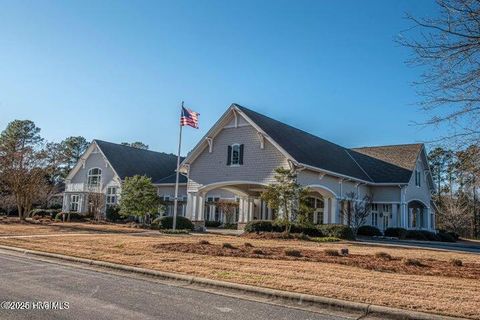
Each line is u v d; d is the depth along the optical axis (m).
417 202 38.94
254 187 31.59
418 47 9.55
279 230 24.39
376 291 8.49
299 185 23.45
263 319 6.78
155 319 6.45
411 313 7.11
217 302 7.86
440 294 8.34
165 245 15.82
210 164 29.48
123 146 47.91
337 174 28.69
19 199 31.88
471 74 9.34
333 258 13.29
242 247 16.05
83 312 6.70
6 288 8.37
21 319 6.22
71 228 26.28
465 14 8.83
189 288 9.16
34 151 35.03
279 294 8.41
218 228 36.09
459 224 47.25
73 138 73.56
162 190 42.53
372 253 15.55
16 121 66.62
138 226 29.95
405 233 33.00
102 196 40.88
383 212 36.19
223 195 39.28
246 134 27.95
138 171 44.97
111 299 7.73
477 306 7.51
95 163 45.78
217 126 29.00
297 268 11.05
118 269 11.41
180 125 28.11
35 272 10.56
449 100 9.78
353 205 31.03
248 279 9.55
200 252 14.05
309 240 22.16
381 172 36.88
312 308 7.75
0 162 31.72
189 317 6.66
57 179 61.75
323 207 32.28
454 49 9.21
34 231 22.86
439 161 42.75
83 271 11.09
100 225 31.84
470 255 16.88
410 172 36.16
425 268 11.81
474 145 9.87
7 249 15.37
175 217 27.16
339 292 8.35
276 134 27.89
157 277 10.42
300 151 27.86
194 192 29.92
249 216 34.94
